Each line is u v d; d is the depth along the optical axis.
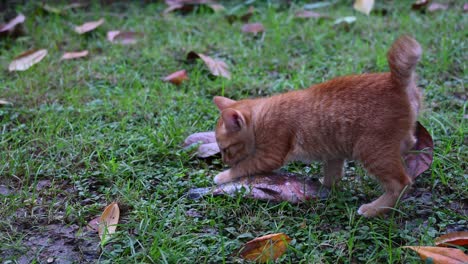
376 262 1.17
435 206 1.28
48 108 1.53
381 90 1.23
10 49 1.81
